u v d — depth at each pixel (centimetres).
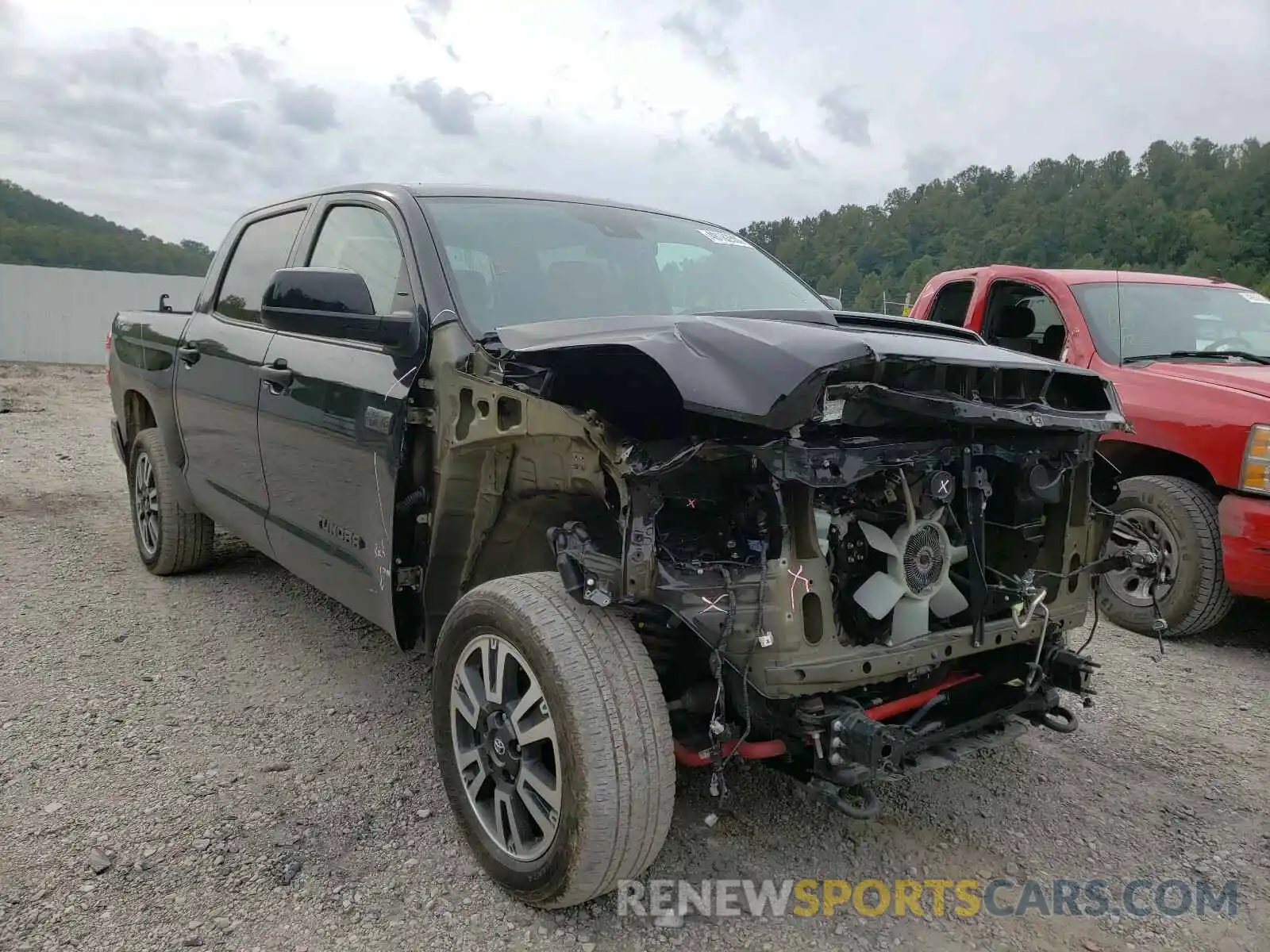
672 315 289
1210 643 478
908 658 238
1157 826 300
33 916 234
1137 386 498
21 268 2119
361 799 298
